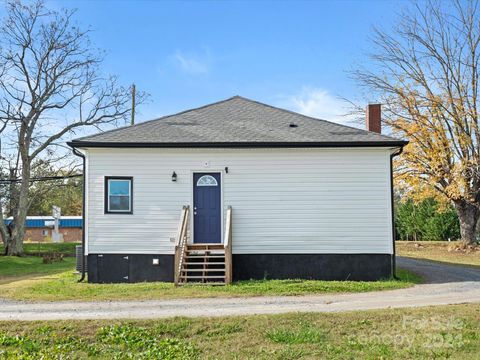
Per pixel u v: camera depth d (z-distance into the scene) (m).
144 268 16.50
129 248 16.58
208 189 16.84
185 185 16.75
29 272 22.08
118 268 16.52
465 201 30.20
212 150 16.83
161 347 9.14
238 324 10.13
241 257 16.56
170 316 10.73
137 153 16.80
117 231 16.61
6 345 9.44
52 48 34.06
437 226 38.34
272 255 16.58
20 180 33.69
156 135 17.09
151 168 16.78
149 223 16.64
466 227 30.83
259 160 16.83
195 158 16.84
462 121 29.02
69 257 32.25
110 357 8.79
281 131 17.59
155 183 16.75
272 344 9.17
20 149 33.69
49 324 10.25
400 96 29.83
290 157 16.80
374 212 16.59
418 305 11.85
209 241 16.72
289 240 16.62
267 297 13.34
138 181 16.73
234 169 16.81
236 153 16.84
